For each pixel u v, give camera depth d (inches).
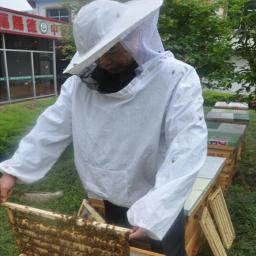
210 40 182.4
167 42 176.1
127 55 62.4
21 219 64.4
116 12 59.4
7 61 513.3
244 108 242.8
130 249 60.0
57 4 759.7
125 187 68.7
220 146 161.9
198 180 113.6
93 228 56.5
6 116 236.5
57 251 63.1
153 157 65.6
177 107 61.0
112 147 67.0
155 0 62.5
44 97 589.0
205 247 126.3
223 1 177.2
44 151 74.5
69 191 175.0
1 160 194.5
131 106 64.1
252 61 168.9
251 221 142.6
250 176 194.1
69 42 255.8
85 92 68.9
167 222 54.4
